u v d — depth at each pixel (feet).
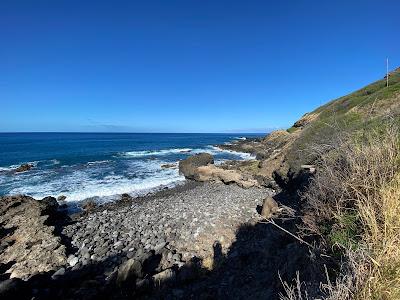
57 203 64.90
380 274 9.87
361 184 14.74
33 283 31.76
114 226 49.47
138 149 232.12
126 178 102.32
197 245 39.32
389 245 10.36
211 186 84.38
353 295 9.87
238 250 36.52
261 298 22.63
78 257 38.11
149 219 51.16
